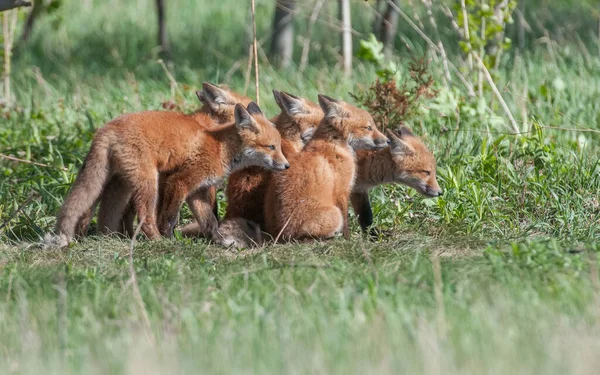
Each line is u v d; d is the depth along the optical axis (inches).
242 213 510.3
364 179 526.0
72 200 487.2
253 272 410.3
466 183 553.9
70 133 676.1
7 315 358.3
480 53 677.9
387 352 294.2
